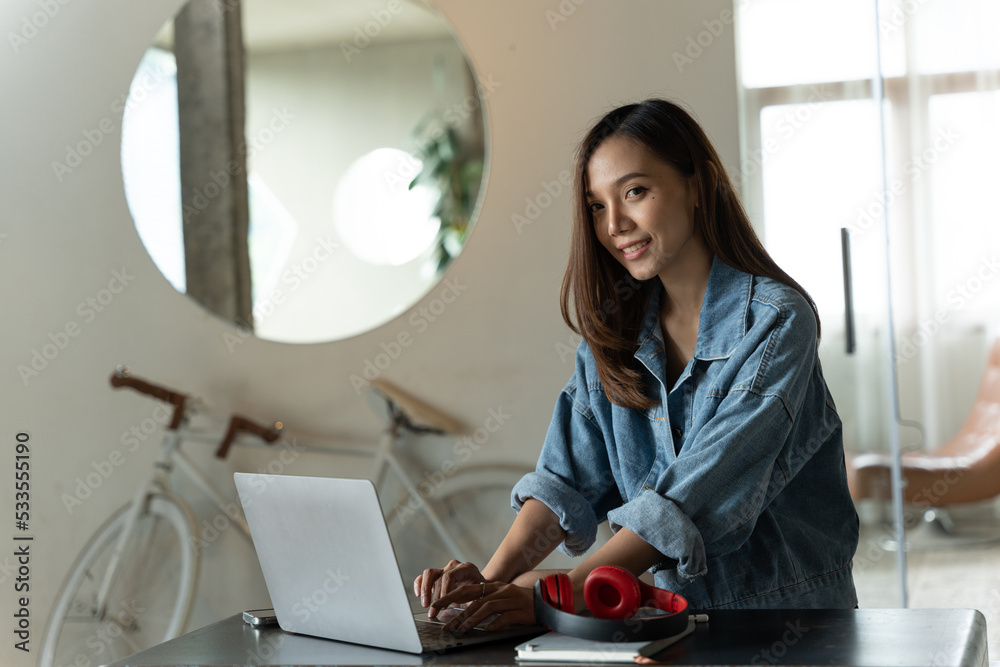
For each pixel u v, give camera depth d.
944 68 1.91
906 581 1.96
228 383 2.09
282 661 0.78
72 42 2.14
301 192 2.09
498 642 0.82
